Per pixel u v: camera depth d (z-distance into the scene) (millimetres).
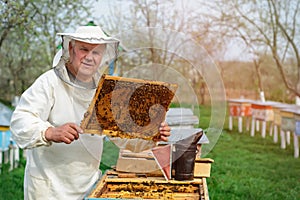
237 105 12766
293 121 8922
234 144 10508
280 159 8805
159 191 2584
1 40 8086
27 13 7512
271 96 17250
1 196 5586
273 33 13492
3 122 6465
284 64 15461
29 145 2396
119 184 2619
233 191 6223
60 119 2604
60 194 2691
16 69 13859
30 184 2736
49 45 10891
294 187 6574
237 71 17984
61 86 2572
